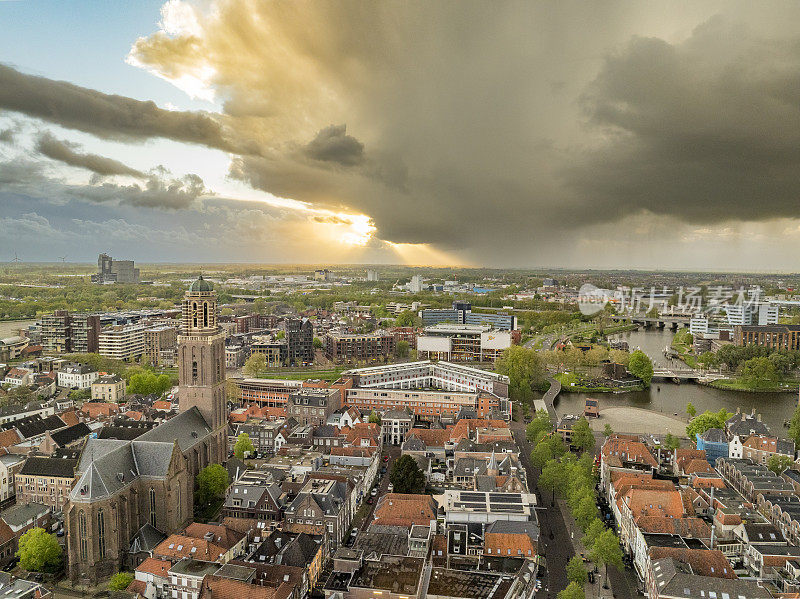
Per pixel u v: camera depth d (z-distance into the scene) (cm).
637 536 16638
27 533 16200
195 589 14300
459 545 15800
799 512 18312
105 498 15925
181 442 19900
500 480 19838
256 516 18325
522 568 14875
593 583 15712
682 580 13725
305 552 15400
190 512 18925
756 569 15900
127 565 16475
